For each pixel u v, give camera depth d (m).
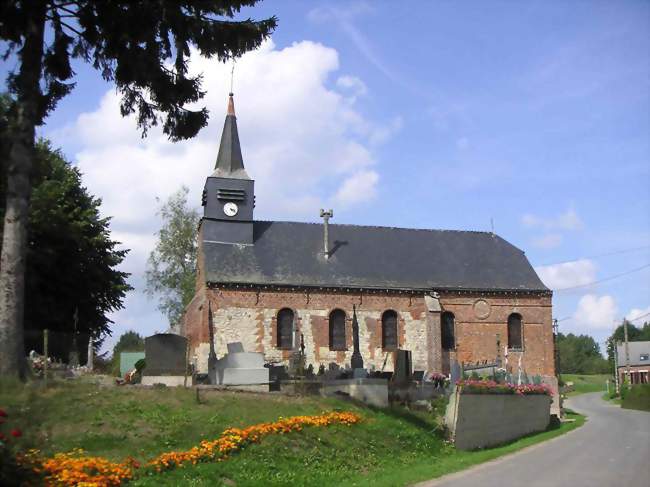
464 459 21.20
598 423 37.75
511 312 43.03
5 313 18.44
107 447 15.56
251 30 20.83
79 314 41.25
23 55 19.59
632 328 141.88
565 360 147.62
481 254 45.75
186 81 21.16
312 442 18.83
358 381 24.98
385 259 43.38
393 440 21.53
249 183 42.28
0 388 17.31
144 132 22.06
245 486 14.87
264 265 40.53
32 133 19.58
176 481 14.39
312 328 39.44
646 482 15.98
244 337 38.34
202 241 41.22
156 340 25.05
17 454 12.79
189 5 20.44
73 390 18.80
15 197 19.05
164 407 18.66
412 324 41.16
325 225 42.91
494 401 27.52
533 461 20.59
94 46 21.03
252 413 19.78
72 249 39.94
